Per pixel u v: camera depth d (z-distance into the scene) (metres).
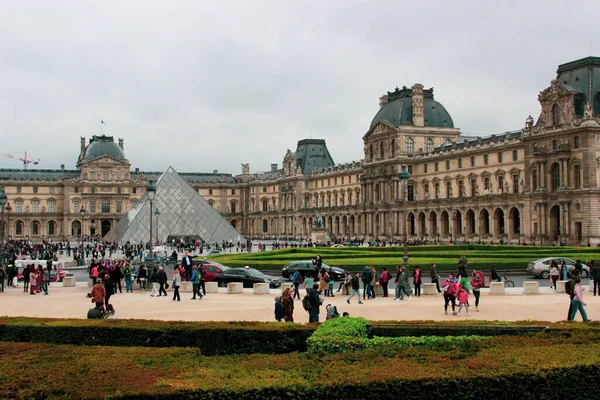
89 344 36.31
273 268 96.38
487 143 190.25
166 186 194.50
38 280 72.75
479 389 23.97
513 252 116.44
